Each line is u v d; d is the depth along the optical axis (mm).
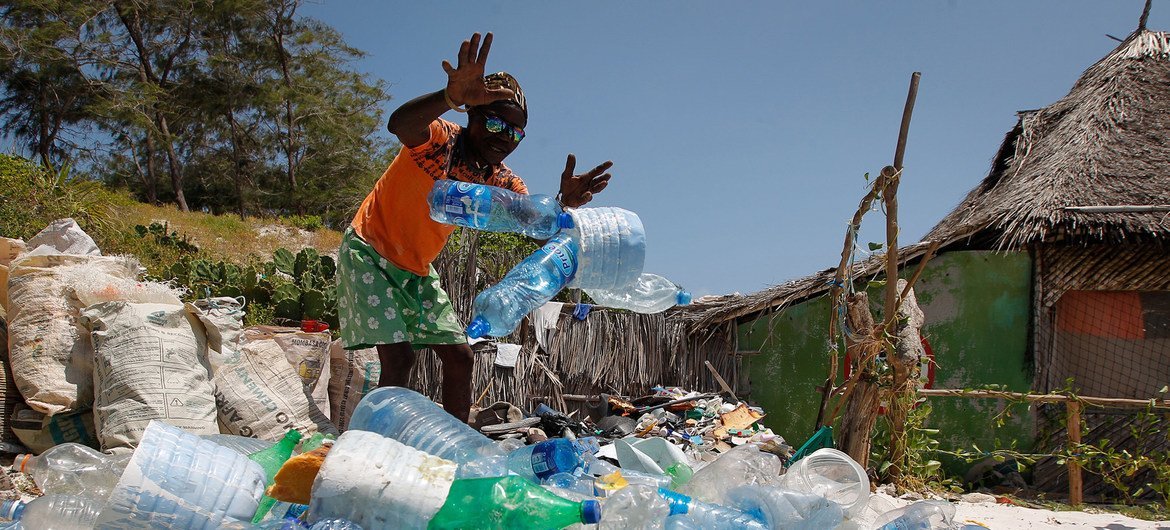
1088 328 10039
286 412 5203
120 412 4457
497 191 3973
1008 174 11844
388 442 2828
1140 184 9781
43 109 36594
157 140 38469
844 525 3334
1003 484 9672
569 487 3354
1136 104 10922
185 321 4859
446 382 4688
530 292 3770
